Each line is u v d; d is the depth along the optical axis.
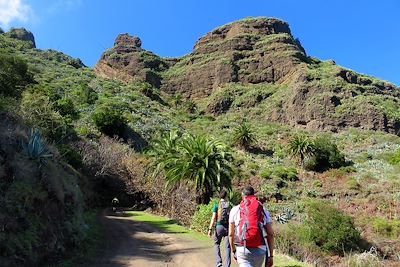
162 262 10.82
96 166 32.44
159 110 76.62
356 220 34.69
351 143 75.00
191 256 11.71
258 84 105.81
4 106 15.91
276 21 126.62
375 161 62.09
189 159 23.95
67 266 9.52
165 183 26.61
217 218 9.04
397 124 83.00
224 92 100.56
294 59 105.69
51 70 83.38
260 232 5.14
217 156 24.23
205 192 23.94
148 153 35.38
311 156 57.72
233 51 114.19
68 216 12.51
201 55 119.06
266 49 111.88
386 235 30.56
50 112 27.66
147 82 106.94
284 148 66.69
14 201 9.24
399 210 38.12
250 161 56.62
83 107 57.16
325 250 24.45
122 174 33.78
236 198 24.16
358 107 84.38
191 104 92.69
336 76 96.94
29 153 11.66
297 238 24.92
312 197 45.38
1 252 7.80
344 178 51.81
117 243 13.82
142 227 19.25
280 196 44.62
